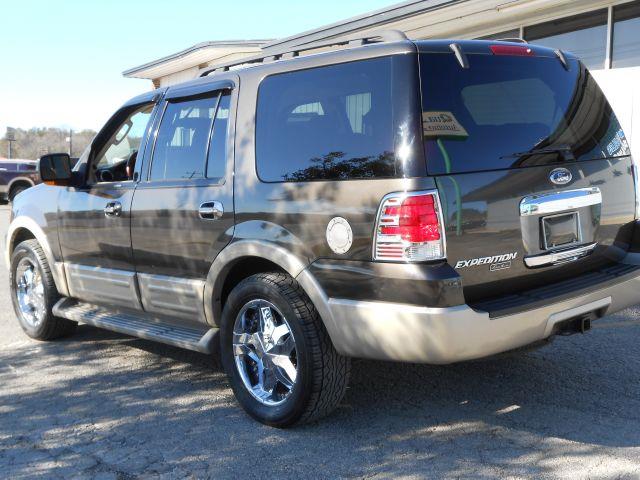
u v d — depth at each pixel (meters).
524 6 11.17
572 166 3.76
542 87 3.84
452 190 3.31
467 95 3.51
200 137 4.39
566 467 3.26
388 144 3.40
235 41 16.55
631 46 10.68
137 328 4.77
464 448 3.52
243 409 4.11
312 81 3.82
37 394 4.59
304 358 3.67
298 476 3.31
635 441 3.52
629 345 5.07
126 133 5.29
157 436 3.84
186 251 4.34
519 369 4.66
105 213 4.92
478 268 3.38
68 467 3.50
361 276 3.44
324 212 3.58
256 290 3.86
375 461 3.43
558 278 3.75
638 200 4.24
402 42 3.49
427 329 3.25
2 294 8.04
